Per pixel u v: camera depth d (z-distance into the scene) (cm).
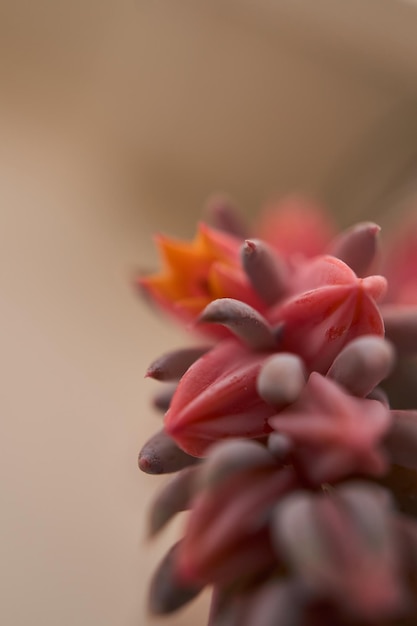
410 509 12
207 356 13
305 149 40
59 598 26
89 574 27
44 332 34
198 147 41
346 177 40
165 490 13
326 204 40
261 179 42
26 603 25
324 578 11
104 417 32
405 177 36
